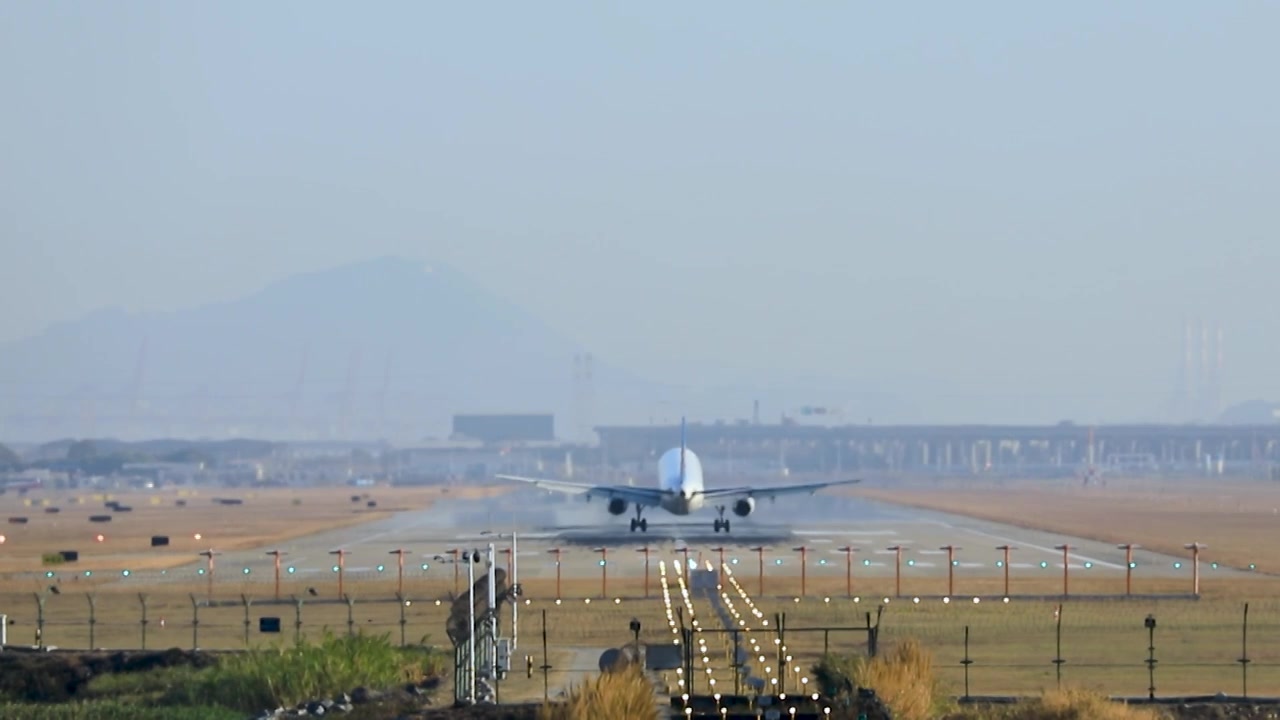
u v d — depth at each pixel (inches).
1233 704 7514.8
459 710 6815.9
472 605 7652.6
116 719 6934.1
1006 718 6948.8
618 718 6323.8
